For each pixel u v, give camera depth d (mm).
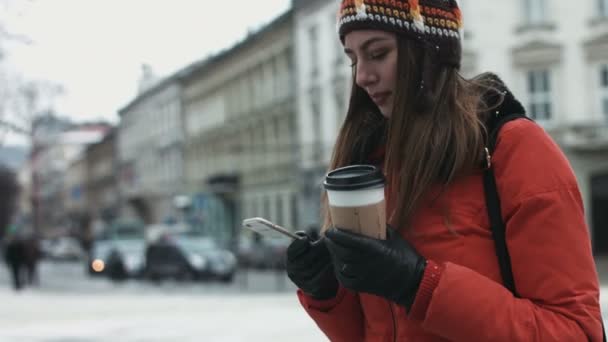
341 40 1675
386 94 1621
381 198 1378
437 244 1512
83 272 42688
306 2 35094
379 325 1646
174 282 27406
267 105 40531
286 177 38656
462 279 1391
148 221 63781
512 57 27266
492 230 1502
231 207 47000
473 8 27359
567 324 1387
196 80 52281
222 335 10109
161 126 59156
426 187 1520
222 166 48062
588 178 27359
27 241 28781
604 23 26594
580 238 1448
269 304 15547
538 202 1444
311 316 1819
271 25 38562
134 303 16781
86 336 10438
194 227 44875
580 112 26922
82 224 83188
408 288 1395
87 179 92625
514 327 1370
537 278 1430
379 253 1359
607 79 26844
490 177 1521
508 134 1521
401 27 1551
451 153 1517
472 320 1370
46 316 13711
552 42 27016
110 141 78938
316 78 34469
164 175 58938
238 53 44438
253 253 33656
